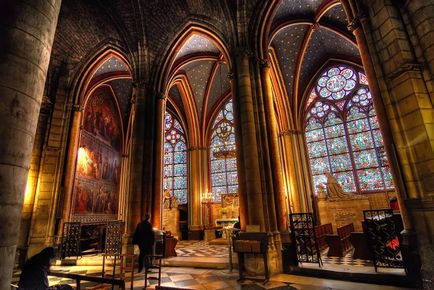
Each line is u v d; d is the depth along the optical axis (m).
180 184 21.48
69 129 13.48
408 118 5.62
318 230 10.41
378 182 15.52
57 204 12.04
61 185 12.53
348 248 10.68
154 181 11.78
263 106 10.09
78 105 13.97
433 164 5.09
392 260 6.73
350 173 16.59
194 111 20.94
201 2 12.09
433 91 5.43
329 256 9.26
